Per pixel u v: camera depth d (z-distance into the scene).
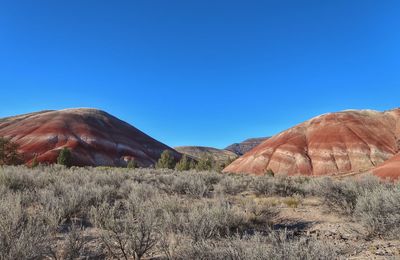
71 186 11.89
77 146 130.25
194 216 7.56
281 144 113.44
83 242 6.36
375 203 9.09
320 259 4.79
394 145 108.62
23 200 9.66
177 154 188.00
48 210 8.37
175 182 14.78
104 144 142.62
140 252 6.14
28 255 5.23
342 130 112.62
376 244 7.39
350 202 11.10
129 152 149.12
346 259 5.64
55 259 5.68
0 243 5.29
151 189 12.70
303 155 106.19
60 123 143.62
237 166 115.44
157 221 7.57
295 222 9.95
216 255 5.21
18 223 6.41
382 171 44.44
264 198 14.84
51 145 128.12
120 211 8.98
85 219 9.07
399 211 8.58
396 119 120.81
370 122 119.50
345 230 8.81
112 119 183.75
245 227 8.80
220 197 12.76
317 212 11.39
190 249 5.58
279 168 104.00
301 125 123.38
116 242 6.63
